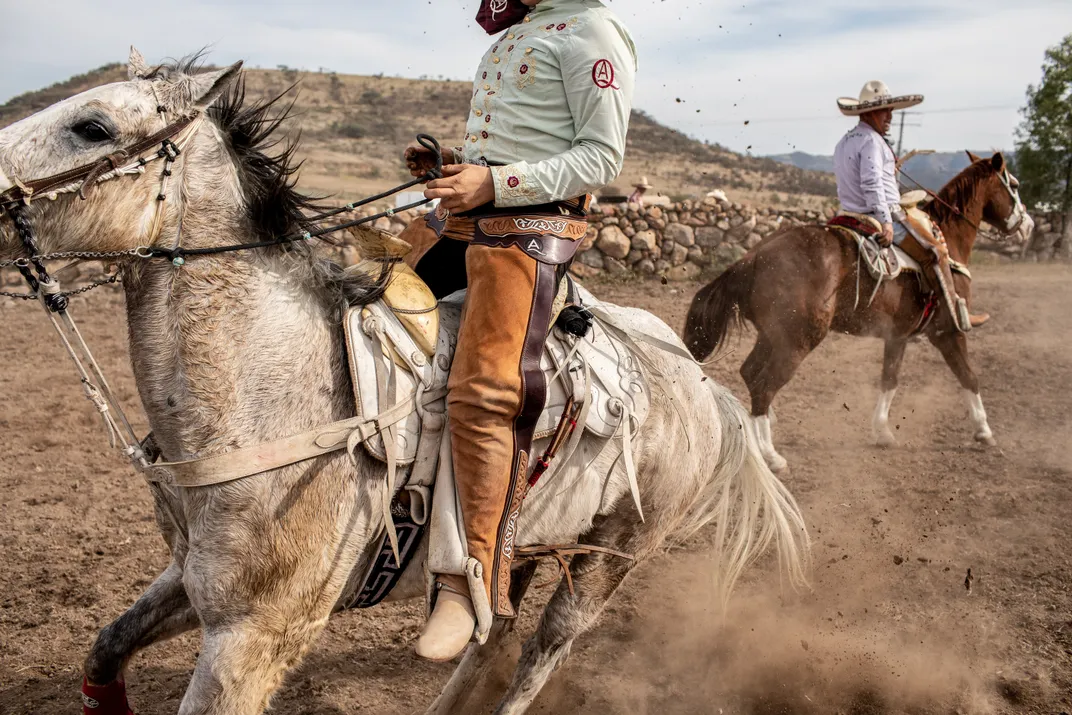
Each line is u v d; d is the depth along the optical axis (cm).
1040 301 1334
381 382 243
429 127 6306
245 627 229
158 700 347
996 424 734
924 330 676
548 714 349
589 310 285
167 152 221
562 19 254
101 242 218
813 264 618
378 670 378
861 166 648
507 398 245
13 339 995
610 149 251
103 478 587
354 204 254
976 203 745
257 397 230
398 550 256
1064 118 2420
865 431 714
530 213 256
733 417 333
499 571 251
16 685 353
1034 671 372
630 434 281
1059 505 552
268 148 248
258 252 236
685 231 1438
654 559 492
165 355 227
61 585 436
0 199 204
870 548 491
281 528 228
